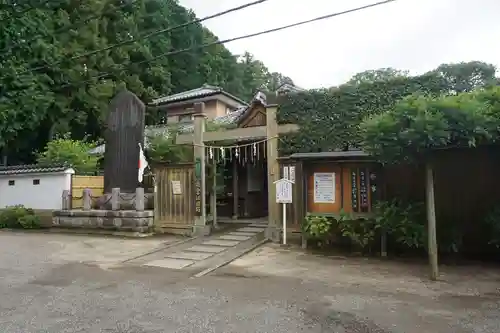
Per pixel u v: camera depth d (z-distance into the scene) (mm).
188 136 11406
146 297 5340
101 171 16750
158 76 27453
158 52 29047
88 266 7457
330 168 8828
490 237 7562
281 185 9297
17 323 4328
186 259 8094
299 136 9742
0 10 17500
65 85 19672
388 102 8992
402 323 4246
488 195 7969
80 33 22547
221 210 14516
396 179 8375
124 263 7754
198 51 32781
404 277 6344
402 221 7453
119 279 6418
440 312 4605
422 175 8188
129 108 12938
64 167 13430
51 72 20469
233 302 5066
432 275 6191
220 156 12789
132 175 12633
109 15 25281
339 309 4742
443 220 7922
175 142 12828
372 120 6688
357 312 4625
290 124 9867
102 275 6711
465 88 8555
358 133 9094
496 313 4562
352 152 8562
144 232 11320
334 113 9461
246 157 13031
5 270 7102
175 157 13297
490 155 7973
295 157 8773
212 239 10234
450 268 6926
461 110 5852
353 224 8141
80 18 22984
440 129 5777
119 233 11469
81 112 22344
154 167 11805
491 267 6980
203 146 11133
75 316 4559
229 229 11578
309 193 8984
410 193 8258
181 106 22219
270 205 9922
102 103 22766
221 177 14242
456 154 8125
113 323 4320
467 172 8156
